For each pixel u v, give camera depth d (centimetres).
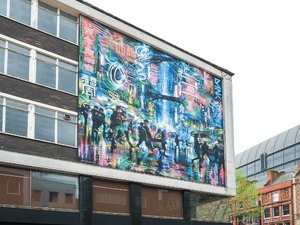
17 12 2761
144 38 3491
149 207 3259
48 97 2809
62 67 2934
